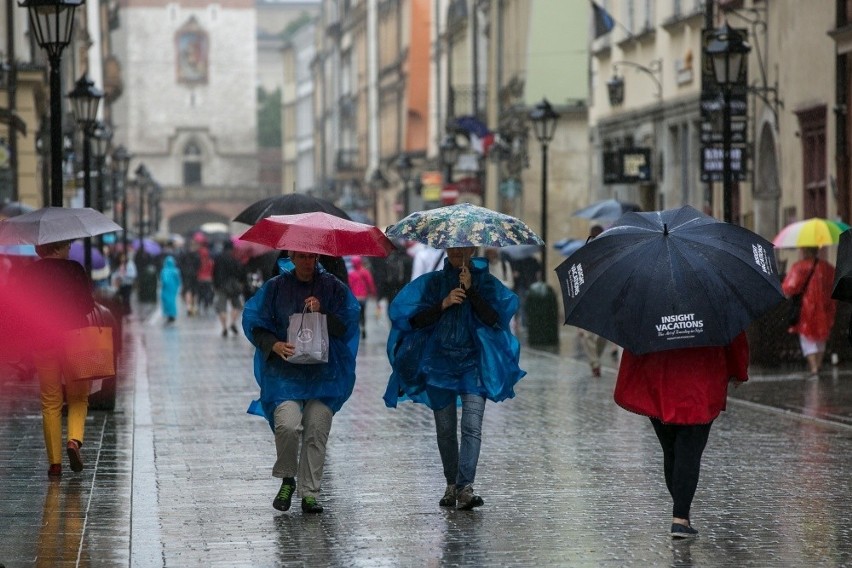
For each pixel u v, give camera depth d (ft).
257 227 72.54
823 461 88.84
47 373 83.05
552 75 298.35
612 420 111.24
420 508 74.38
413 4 457.27
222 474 85.35
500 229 72.02
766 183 198.59
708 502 75.36
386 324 261.03
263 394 73.56
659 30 236.02
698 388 65.92
